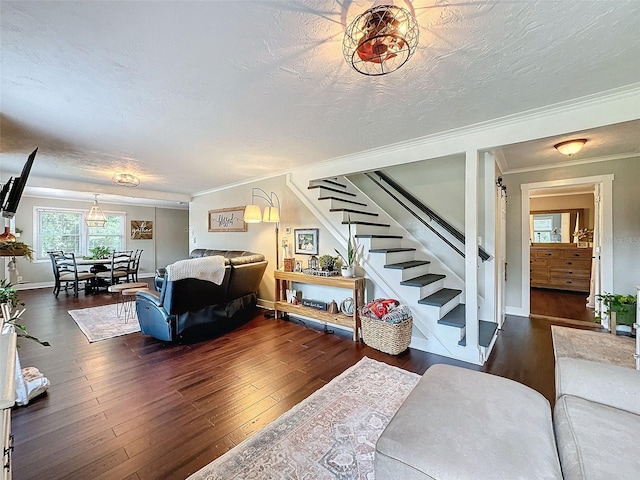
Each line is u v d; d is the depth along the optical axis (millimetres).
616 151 3604
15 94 2029
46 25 1350
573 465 908
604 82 1910
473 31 1420
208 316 3525
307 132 2791
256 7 1271
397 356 2941
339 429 1800
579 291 6242
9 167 4090
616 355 2895
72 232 7426
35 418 1927
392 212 4574
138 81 1874
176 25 1372
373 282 3623
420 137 2926
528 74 1809
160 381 2439
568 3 1248
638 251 3645
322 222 4066
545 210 6848
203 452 1631
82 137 2898
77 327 3898
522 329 3760
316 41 1502
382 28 1301
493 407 1201
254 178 5004
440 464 923
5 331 1322
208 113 2359
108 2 1218
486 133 2654
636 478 831
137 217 8547
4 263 5828
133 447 1668
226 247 5809
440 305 3049
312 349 3141
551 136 2334
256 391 2279
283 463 1536
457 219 3984
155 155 3562
